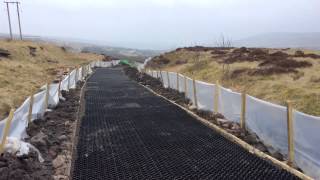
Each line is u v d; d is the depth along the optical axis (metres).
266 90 15.87
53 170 7.56
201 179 7.03
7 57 33.53
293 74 18.14
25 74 24.98
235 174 7.25
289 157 7.92
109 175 7.25
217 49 40.56
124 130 10.88
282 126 8.39
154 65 42.53
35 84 21.39
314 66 20.28
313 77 16.42
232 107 11.25
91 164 7.88
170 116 12.98
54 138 9.77
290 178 7.00
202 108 13.73
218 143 9.45
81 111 14.01
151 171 7.47
